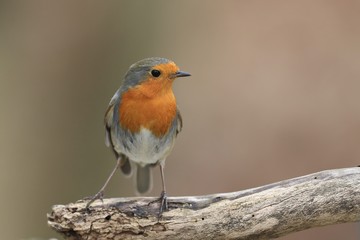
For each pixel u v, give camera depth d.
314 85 14.54
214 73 15.14
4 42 14.57
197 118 14.55
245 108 14.54
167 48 14.91
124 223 6.94
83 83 14.22
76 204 6.98
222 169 13.73
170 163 13.98
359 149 13.50
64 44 14.27
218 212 7.02
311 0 15.62
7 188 13.96
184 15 15.41
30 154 14.11
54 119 14.20
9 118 14.28
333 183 7.09
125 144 8.26
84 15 14.27
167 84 8.05
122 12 14.28
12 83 14.41
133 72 8.05
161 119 8.03
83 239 6.94
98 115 14.13
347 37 15.02
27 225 13.82
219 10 15.78
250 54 15.26
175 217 6.99
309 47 15.07
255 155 13.79
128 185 13.81
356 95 14.23
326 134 13.75
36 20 14.48
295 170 13.48
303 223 7.14
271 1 15.79
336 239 12.22
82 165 13.98
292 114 14.21
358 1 15.37
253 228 7.05
